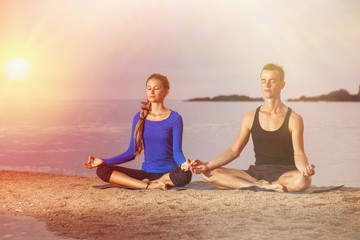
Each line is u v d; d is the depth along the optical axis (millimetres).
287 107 4996
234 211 3824
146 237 3086
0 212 3887
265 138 4941
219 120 30016
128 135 17984
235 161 10070
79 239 3064
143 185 4930
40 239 3076
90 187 5078
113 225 3420
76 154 11352
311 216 3617
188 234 3145
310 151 12188
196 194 4566
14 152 11633
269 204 4074
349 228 3242
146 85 5203
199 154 11594
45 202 4281
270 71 4930
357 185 7148
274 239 3004
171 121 5129
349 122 25422
